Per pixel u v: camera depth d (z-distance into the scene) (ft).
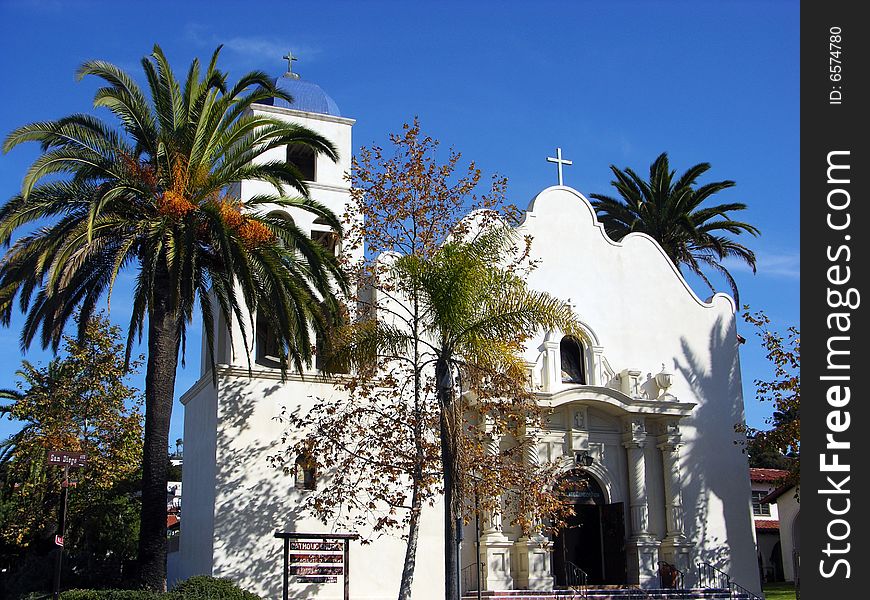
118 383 105.40
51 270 58.85
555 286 96.07
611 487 92.48
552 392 89.51
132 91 68.90
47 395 102.99
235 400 75.77
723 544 96.22
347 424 71.61
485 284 66.90
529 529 74.64
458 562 62.90
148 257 64.23
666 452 95.35
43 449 98.58
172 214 64.13
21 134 62.44
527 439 78.48
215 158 69.92
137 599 59.93
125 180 65.36
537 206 97.76
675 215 128.98
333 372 69.87
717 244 125.90
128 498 109.19
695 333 102.73
